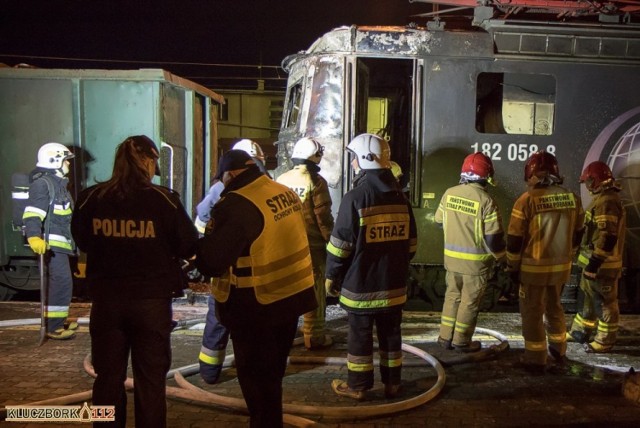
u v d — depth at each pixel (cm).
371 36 633
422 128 640
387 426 370
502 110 676
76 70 669
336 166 635
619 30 638
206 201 475
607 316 512
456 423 375
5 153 681
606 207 480
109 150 677
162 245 310
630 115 642
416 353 497
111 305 302
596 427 370
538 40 639
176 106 739
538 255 453
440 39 637
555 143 644
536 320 461
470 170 488
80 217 310
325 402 407
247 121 2052
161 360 310
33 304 680
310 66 655
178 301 679
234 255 295
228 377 455
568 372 470
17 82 675
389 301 396
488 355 498
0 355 496
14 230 682
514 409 396
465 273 492
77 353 503
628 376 423
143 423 305
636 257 641
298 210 325
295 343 540
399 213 400
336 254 394
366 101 695
